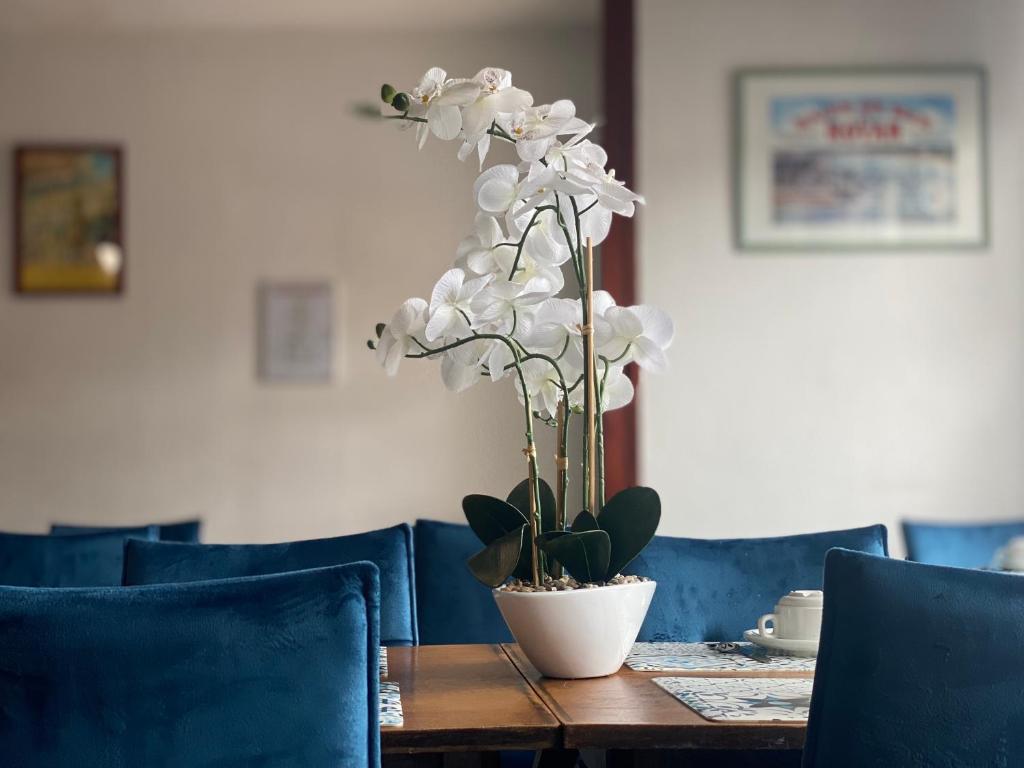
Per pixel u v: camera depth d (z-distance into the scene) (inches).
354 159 189.5
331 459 185.5
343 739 30.4
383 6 182.5
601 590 45.9
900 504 145.4
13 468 183.8
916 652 31.5
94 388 185.5
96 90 189.0
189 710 29.6
